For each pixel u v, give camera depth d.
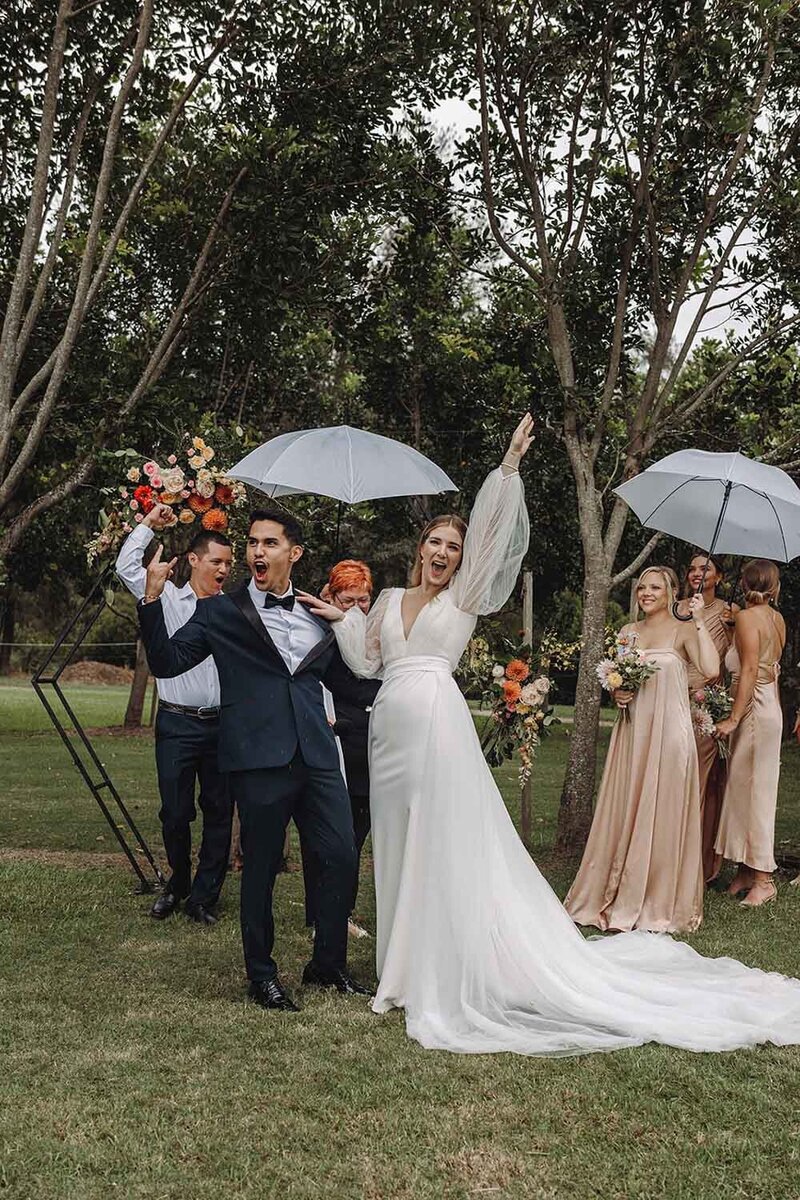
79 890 6.07
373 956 5.03
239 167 8.12
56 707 22.92
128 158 8.88
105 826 8.46
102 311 9.30
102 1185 2.76
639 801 5.88
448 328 11.05
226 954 4.91
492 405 10.15
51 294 8.99
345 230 9.01
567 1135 3.13
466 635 4.63
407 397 10.47
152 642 4.18
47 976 4.50
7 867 6.63
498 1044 3.84
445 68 8.42
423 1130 3.13
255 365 9.95
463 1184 2.83
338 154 8.12
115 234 7.44
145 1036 3.82
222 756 4.25
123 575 5.13
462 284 11.30
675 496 6.61
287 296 8.49
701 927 5.84
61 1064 3.53
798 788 12.76
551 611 15.72
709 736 6.83
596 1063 3.72
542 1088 3.48
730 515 6.49
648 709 5.94
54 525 14.86
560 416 9.18
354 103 8.16
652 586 6.20
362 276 9.42
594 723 8.08
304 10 8.09
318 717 4.36
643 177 8.19
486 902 4.30
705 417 9.75
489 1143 3.06
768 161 8.38
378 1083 3.47
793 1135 3.17
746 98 7.85
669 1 7.70
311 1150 2.99
